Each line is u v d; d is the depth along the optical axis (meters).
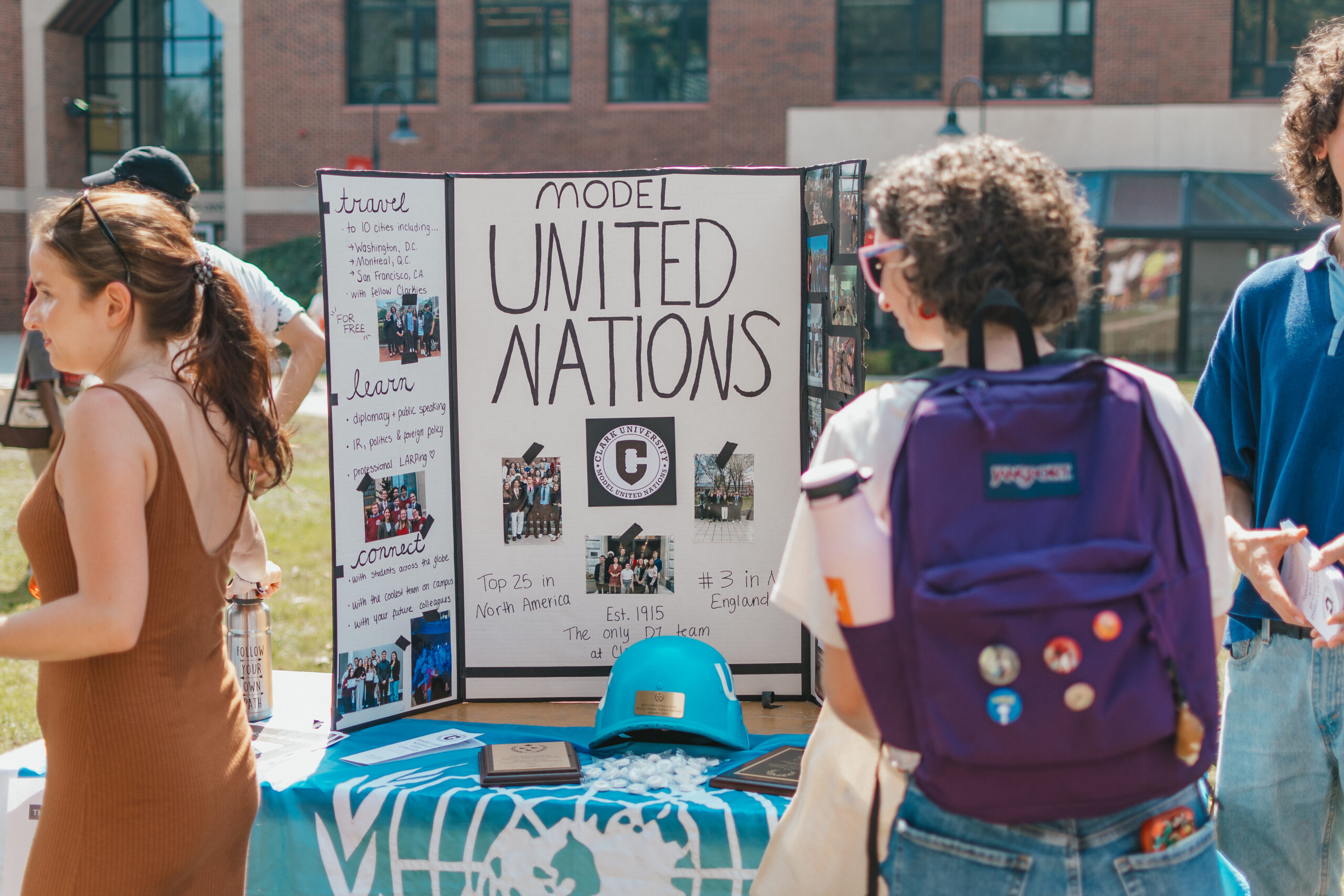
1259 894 2.15
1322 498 2.00
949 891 1.31
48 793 1.65
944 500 1.24
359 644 2.62
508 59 22.64
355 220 2.54
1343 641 1.79
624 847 2.16
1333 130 1.98
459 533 2.82
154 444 1.57
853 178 2.36
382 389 2.62
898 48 20.98
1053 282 1.35
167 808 1.62
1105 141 20.19
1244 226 18.38
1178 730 1.23
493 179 2.74
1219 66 19.77
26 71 25.08
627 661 2.54
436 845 2.21
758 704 2.85
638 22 22.03
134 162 2.82
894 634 1.25
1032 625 1.19
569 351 2.78
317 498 9.18
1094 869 1.28
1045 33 20.41
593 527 2.83
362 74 23.39
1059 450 1.26
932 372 1.36
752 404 2.79
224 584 1.75
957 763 1.21
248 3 23.34
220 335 1.74
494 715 2.77
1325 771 2.06
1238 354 2.15
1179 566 1.27
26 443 5.59
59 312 1.64
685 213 2.74
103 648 1.52
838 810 1.72
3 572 6.44
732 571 2.83
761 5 21.30
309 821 2.25
